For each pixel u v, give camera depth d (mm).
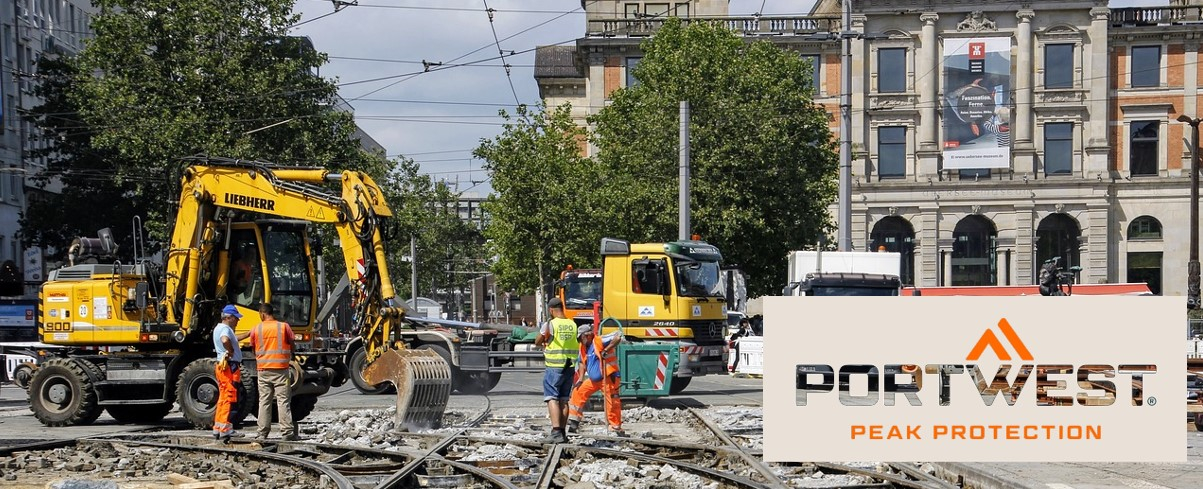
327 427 25625
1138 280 89562
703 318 37625
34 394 27188
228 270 28094
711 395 36719
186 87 62344
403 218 95188
